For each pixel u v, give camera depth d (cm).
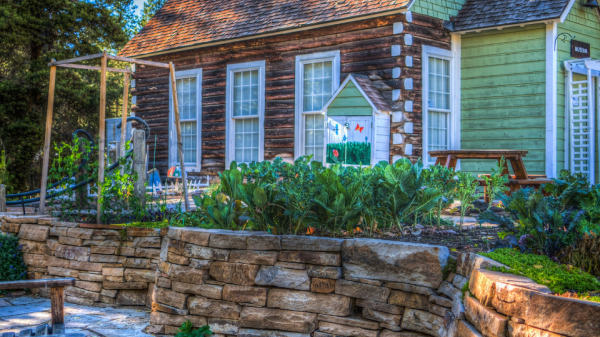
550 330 253
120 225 616
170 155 1487
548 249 383
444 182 541
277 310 459
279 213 507
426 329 391
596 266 348
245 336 466
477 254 366
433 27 1141
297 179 487
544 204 392
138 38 1574
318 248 447
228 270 483
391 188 478
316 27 1177
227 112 1372
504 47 1138
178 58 1464
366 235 496
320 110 1209
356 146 1078
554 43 1073
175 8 1630
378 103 1056
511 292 285
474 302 322
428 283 396
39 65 2106
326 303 440
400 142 1079
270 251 467
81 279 632
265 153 1304
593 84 1195
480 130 1173
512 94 1129
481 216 427
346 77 1153
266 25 1267
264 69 1301
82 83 2211
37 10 2147
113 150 822
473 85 1183
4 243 702
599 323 233
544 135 1086
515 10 1120
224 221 545
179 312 507
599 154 1138
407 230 518
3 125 2117
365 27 1125
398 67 1080
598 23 1230
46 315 575
